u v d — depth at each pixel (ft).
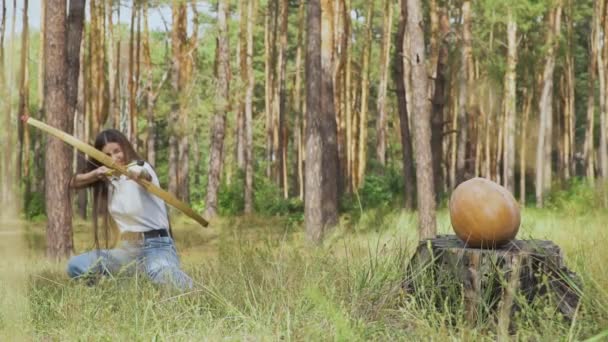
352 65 137.28
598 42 101.45
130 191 16.96
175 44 104.12
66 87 33.55
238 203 105.50
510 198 16.35
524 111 126.41
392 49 139.74
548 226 40.78
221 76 93.71
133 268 16.99
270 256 19.90
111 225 17.44
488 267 15.56
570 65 124.98
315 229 48.16
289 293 15.46
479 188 16.40
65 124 33.71
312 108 50.19
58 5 33.30
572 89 126.41
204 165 192.03
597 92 154.81
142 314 14.82
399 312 15.35
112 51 112.16
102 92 104.58
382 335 13.97
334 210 60.39
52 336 14.01
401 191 78.33
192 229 59.00
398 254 19.08
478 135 121.08
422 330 13.58
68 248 32.91
